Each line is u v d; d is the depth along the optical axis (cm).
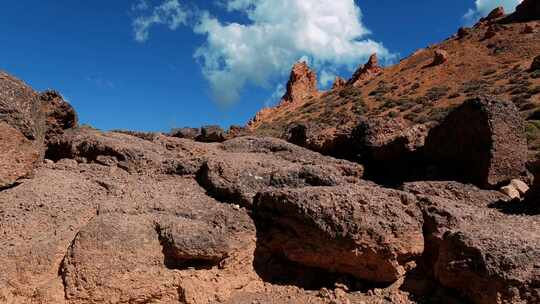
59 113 1205
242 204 826
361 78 7306
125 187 866
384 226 700
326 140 1252
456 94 4569
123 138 1174
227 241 725
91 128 1344
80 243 681
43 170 915
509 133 898
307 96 7900
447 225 704
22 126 845
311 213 732
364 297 698
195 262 720
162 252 708
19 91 863
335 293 707
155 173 963
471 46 6094
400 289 701
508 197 851
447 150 977
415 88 5462
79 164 991
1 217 743
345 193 733
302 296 723
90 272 663
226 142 1201
